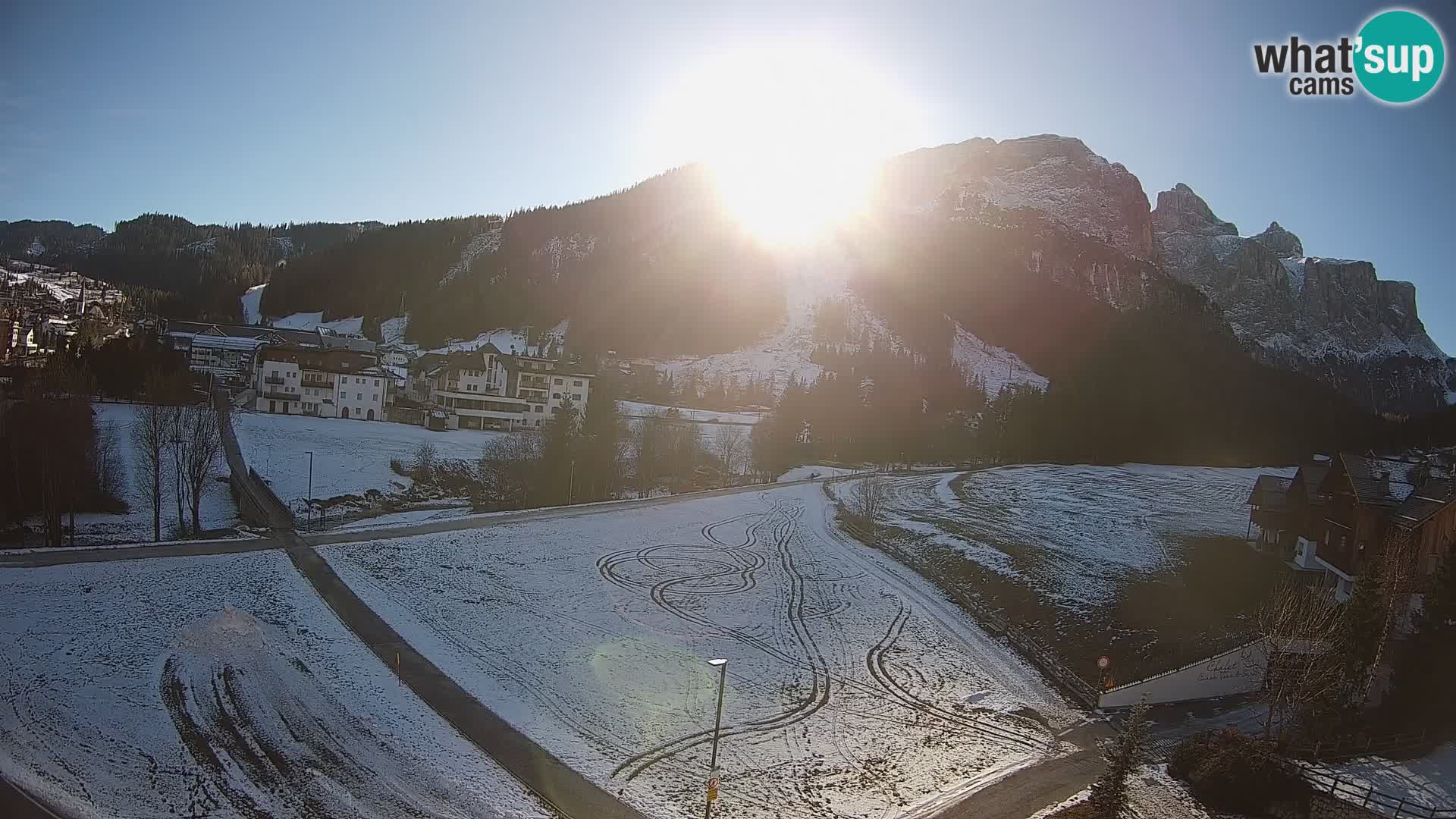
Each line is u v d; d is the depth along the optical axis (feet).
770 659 171.32
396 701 134.00
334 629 161.99
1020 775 128.88
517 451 340.59
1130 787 124.06
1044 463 531.09
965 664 177.06
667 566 231.91
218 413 367.86
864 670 169.68
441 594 190.19
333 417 422.00
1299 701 137.80
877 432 504.02
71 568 176.04
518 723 132.16
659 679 155.94
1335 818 112.06
